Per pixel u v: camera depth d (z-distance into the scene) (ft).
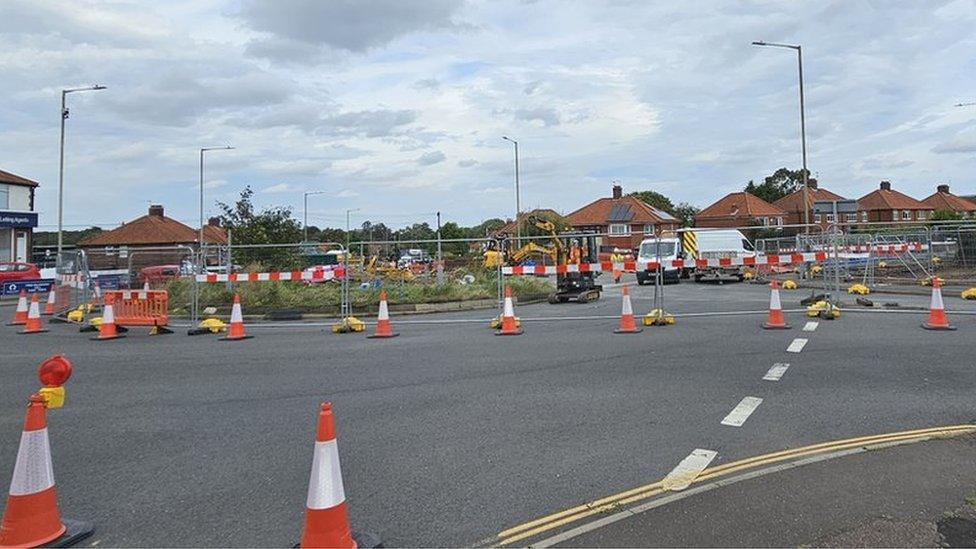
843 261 86.63
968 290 61.87
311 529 12.39
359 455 18.71
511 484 16.22
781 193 333.21
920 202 302.25
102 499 15.84
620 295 82.07
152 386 28.91
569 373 29.27
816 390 24.95
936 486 15.34
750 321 45.21
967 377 26.55
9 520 13.15
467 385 27.48
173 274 68.44
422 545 13.07
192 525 14.26
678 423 21.07
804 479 15.92
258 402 25.59
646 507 14.55
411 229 256.73
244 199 115.75
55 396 15.66
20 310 56.70
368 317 59.31
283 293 65.51
